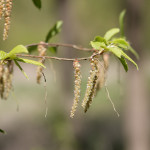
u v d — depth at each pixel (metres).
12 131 15.41
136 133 9.82
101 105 16.31
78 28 12.87
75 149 13.01
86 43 13.73
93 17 14.19
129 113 9.73
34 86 22.27
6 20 2.69
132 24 8.64
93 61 2.70
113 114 15.30
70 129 13.21
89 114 15.62
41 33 25.91
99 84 3.62
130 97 9.44
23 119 16.64
